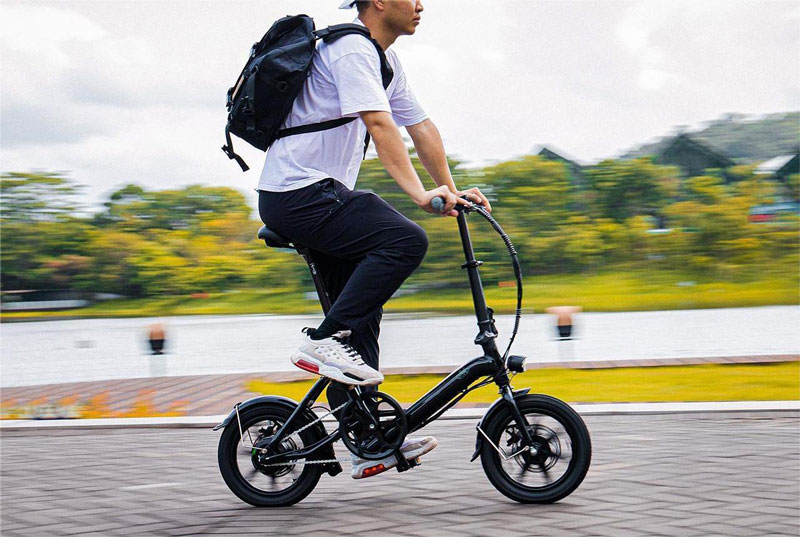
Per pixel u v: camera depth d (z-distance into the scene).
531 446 3.35
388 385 7.98
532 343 14.73
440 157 3.69
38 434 5.80
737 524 2.95
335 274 3.45
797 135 63.62
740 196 59.69
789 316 21.27
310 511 3.37
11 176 69.56
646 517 3.07
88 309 64.19
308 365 3.31
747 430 4.94
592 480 3.70
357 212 3.22
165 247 68.56
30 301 69.00
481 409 6.01
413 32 3.39
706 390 6.91
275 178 3.26
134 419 6.14
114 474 4.25
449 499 3.47
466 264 3.37
